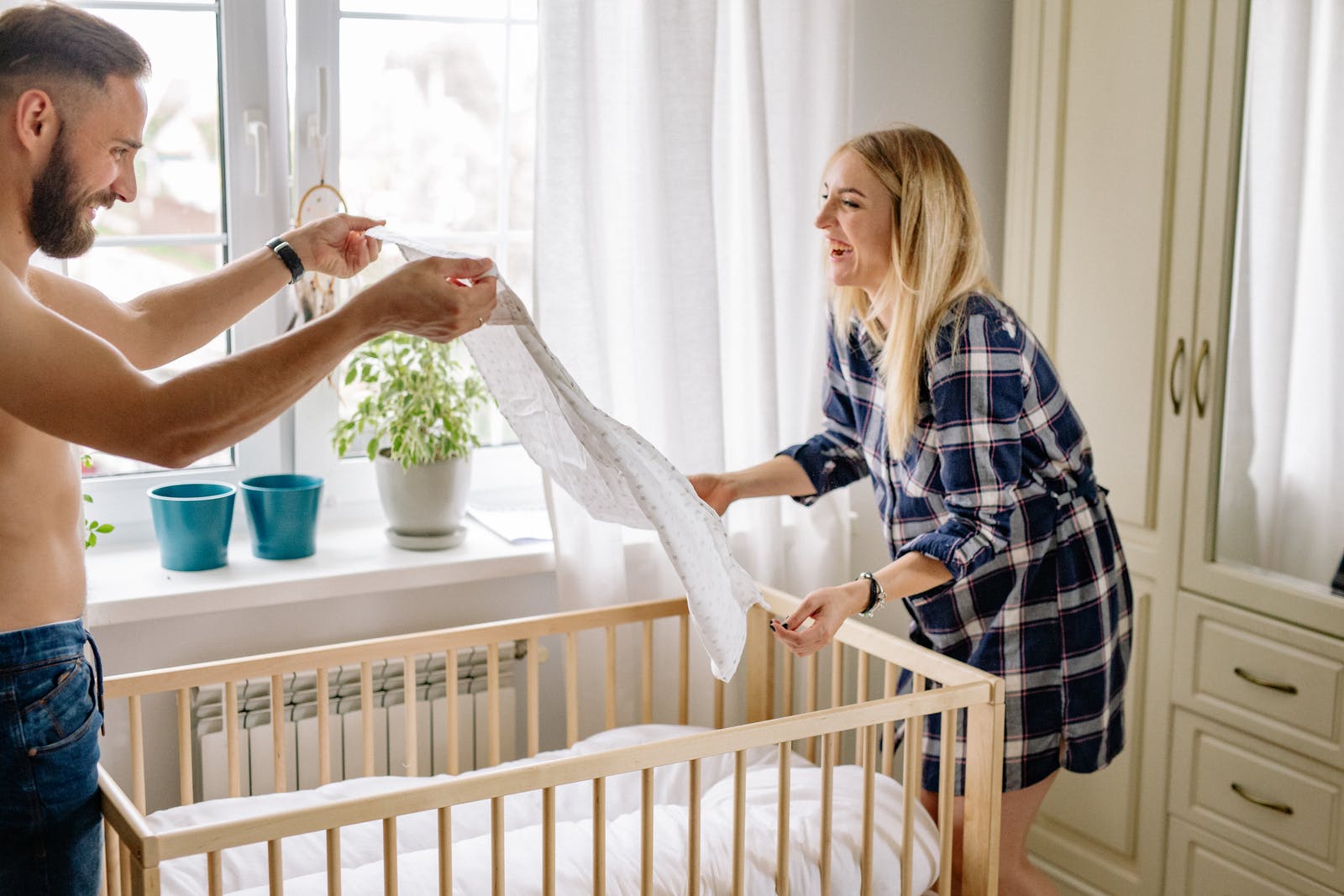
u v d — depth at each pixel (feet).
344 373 7.43
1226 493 7.11
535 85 6.98
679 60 6.84
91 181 3.97
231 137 6.95
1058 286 7.95
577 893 5.00
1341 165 6.36
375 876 4.99
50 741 4.02
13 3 5.67
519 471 8.09
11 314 3.59
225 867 5.34
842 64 7.46
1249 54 6.75
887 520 6.36
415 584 6.80
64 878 4.16
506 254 7.82
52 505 4.09
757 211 7.20
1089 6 7.58
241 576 6.57
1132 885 7.84
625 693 7.30
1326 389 6.54
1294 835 6.89
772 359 7.37
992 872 5.71
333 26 7.04
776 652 8.13
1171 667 7.50
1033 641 6.10
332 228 5.26
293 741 6.63
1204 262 7.05
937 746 6.29
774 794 5.92
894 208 5.76
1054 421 6.04
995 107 8.33
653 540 7.34
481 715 7.10
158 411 3.73
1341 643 6.53
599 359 6.88
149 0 6.65
